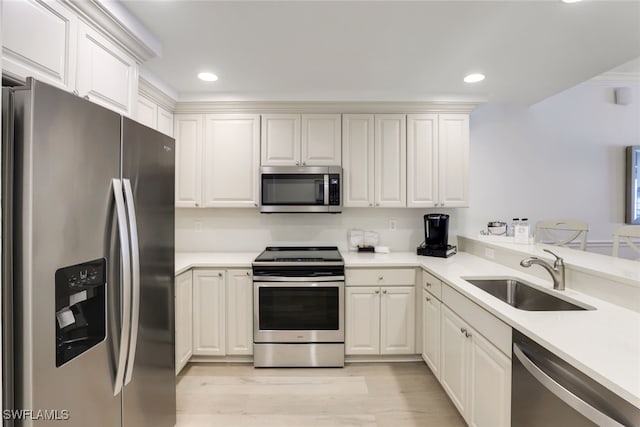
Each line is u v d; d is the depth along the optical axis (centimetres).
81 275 106
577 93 322
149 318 147
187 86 263
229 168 285
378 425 189
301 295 254
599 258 192
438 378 218
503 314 136
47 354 92
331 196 277
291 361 255
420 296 257
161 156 157
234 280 259
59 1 125
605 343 107
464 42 195
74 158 102
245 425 189
